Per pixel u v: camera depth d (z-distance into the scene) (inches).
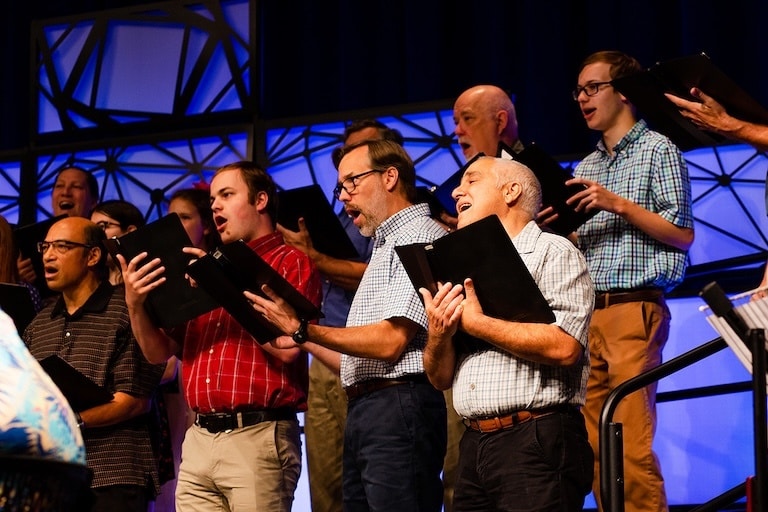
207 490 167.2
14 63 298.5
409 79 267.3
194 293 165.5
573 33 259.9
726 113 174.4
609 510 129.4
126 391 176.1
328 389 199.0
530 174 151.0
